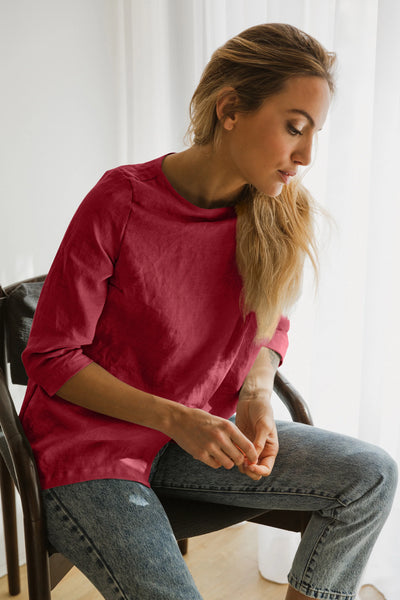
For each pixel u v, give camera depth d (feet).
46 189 5.56
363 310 4.79
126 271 3.34
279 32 3.11
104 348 3.46
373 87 4.52
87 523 3.20
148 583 2.99
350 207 4.67
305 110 3.04
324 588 3.48
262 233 3.60
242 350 3.88
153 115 5.97
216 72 3.23
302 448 3.67
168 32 5.79
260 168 3.20
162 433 3.60
